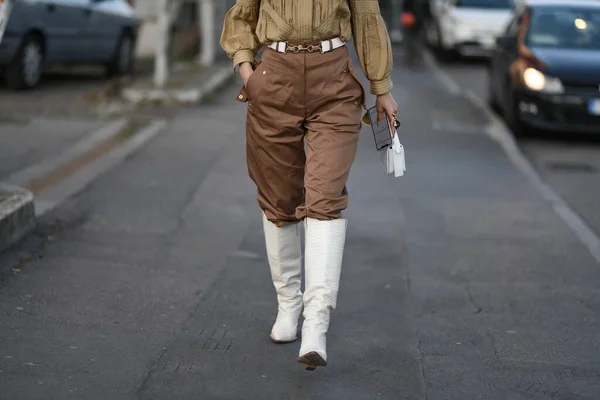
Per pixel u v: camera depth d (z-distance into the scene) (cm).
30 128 1791
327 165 675
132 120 1952
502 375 736
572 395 698
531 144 1997
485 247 1162
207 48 2998
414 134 1995
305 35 667
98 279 943
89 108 2077
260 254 1088
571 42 2136
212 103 2250
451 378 725
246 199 1345
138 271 985
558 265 1094
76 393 654
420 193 1451
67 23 2350
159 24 2308
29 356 718
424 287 989
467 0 3722
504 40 2297
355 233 1203
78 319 816
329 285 664
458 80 3070
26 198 1066
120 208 1249
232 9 706
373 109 723
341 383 703
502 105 2202
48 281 920
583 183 1619
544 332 852
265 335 804
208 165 1546
